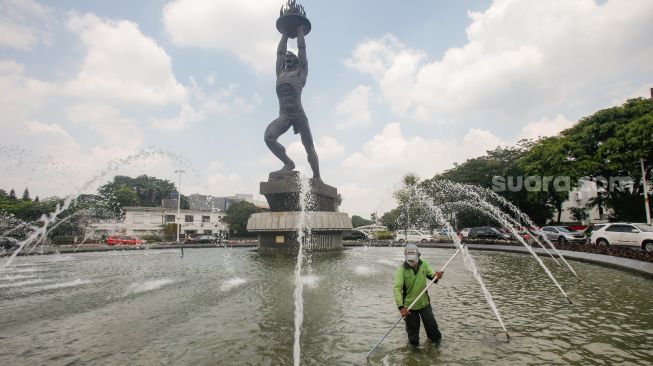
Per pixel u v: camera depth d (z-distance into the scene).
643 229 16.97
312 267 13.07
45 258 20.20
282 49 20.95
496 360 4.12
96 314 6.47
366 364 4.05
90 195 39.50
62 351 4.59
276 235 19.47
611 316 5.97
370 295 7.89
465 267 13.13
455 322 5.71
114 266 15.12
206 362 4.18
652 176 27.20
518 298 7.53
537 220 39.28
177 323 5.81
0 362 4.24
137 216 52.41
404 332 5.22
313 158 21.94
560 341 4.75
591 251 15.32
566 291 8.23
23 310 6.86
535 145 35.91
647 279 9.65
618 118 28.08
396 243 31.23
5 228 28.62
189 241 39.72
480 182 39.84
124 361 4.24
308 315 6.21
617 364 3.98
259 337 5.05
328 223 19.41
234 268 13.25
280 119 20.12
